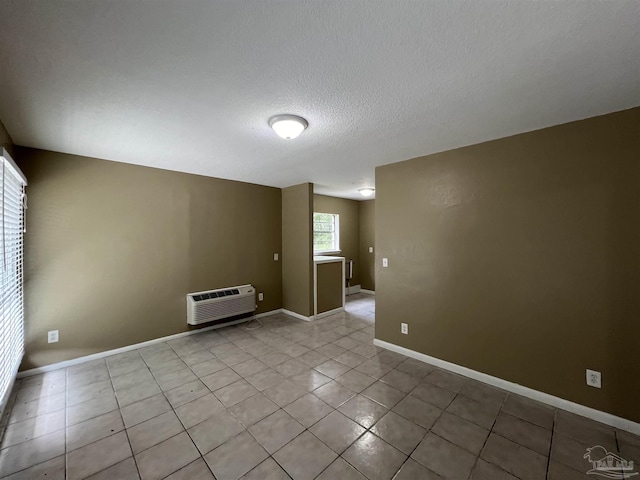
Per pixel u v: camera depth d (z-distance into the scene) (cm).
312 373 272
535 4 105
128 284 326
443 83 161
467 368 266
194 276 382
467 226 266
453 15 111
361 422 200
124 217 323
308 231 446
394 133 235
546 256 223
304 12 110
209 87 164
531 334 230
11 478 154
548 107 189
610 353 196
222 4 105
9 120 204
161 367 285
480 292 259
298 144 262
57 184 280
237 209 430
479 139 249
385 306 334
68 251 287
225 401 226
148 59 138
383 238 335
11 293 214
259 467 161
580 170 208
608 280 198
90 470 159
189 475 156
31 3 104
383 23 115
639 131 186
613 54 133
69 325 287
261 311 462
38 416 206
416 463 163
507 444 178
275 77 154
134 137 241
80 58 136
